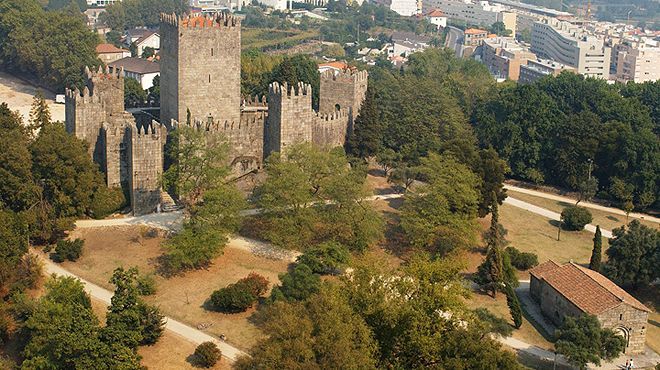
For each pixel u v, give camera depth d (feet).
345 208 515.09
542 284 479.41
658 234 508.94
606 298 442.91
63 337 366.22
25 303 406.62
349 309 341.82
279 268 481.05
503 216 618.44
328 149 621.31
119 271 393.91
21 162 494.59
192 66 575.79
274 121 583.58
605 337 420.77
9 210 479.00
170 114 596.29
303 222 506.48
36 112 622.54
